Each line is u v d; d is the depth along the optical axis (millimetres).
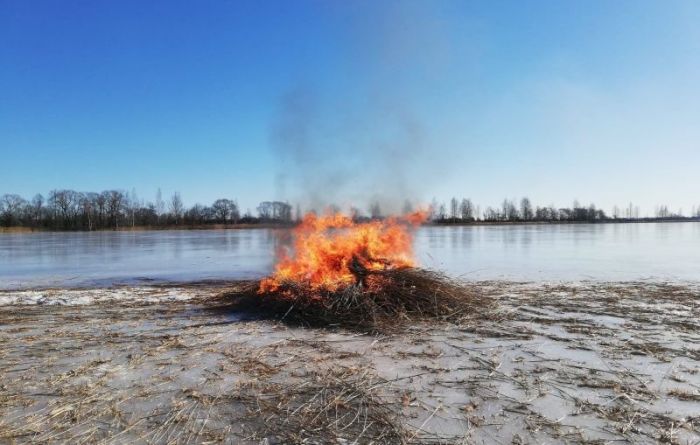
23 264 21969
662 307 9211
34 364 5789
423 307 8258
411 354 5953
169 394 4738
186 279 16109
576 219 111000
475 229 66938
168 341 6750
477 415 4148
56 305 10344
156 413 4309
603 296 10633
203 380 5105
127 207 91125
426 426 3953
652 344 6367
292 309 8242
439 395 4578
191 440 3811
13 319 8719
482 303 8875
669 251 26000
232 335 7078
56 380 5203
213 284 14586
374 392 4660
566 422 4012
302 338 6859
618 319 8055
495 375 5137
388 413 4195
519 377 5074
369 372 5242
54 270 19188
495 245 31578
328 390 4730
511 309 8766
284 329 7449
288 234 13719
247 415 4227
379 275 8781
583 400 4445
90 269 19547
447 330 7223
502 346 6285
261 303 9039
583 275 15609
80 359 5977
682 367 5379
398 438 3768
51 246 36688
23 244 40156
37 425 4121
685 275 15445
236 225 92125
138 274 17672
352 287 8328
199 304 10008
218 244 37469
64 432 3992
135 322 8227
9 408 4484
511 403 4387
